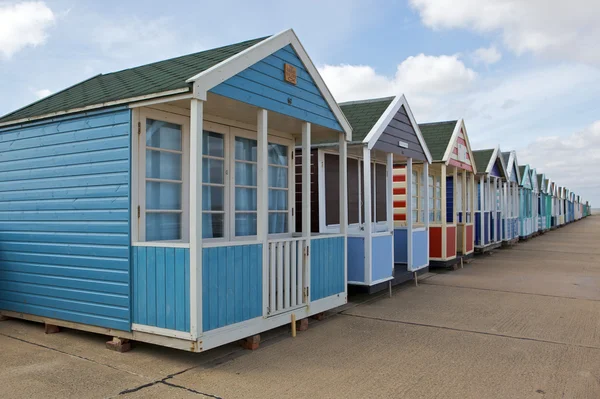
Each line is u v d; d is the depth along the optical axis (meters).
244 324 5.11
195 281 4.50
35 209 5.78
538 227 27.47
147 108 5.08
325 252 6.68
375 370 4.68
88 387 4.09
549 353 5.28
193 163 4.52
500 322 6.70
